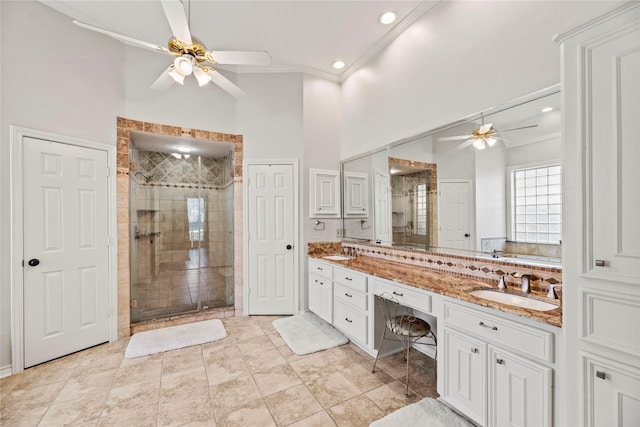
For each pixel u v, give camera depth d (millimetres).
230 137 3402
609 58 993
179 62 2020
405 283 1956
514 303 1665
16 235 2162
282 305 3438
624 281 969
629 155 960
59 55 2414
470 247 2070
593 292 1042
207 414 1707
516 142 1783
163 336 2746
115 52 2791
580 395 1079
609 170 1003
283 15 2484
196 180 3930
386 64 2887
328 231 3586
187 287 3674
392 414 1663
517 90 1777
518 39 1768
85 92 2574
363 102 3248
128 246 2861
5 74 2127
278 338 2771
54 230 2371
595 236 1040
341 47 2984
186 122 3174
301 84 3455
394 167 2783
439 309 1714
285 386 1979
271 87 3461
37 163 2277
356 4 2359
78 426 1616
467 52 2082
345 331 2623
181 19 1714
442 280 1998
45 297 2314
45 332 2309
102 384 2016
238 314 3412
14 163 2154
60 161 2410
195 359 2361
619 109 976
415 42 2535
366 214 3199
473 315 1507
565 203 1112
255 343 2662
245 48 2975
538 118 1672
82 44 2557
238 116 3438
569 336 1106
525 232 1748
